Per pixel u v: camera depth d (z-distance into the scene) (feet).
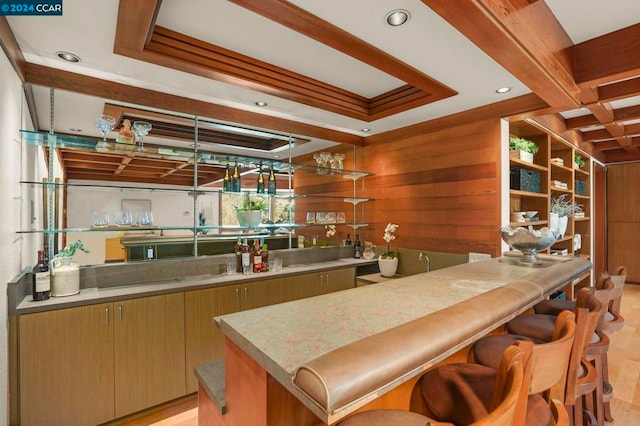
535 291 4.81
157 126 9.24
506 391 2.45
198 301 7.99
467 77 7.83
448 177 10.68
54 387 6.23
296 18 5.36
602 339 5.72
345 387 2.30
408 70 7.30
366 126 11.98
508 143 9.92
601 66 7.03
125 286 7.84
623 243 20.24
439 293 4.84
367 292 4.95
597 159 18.85
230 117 9.73
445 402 3.52
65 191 8.02
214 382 4.58
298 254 11.51
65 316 6.33
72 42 6.17
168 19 6.02
